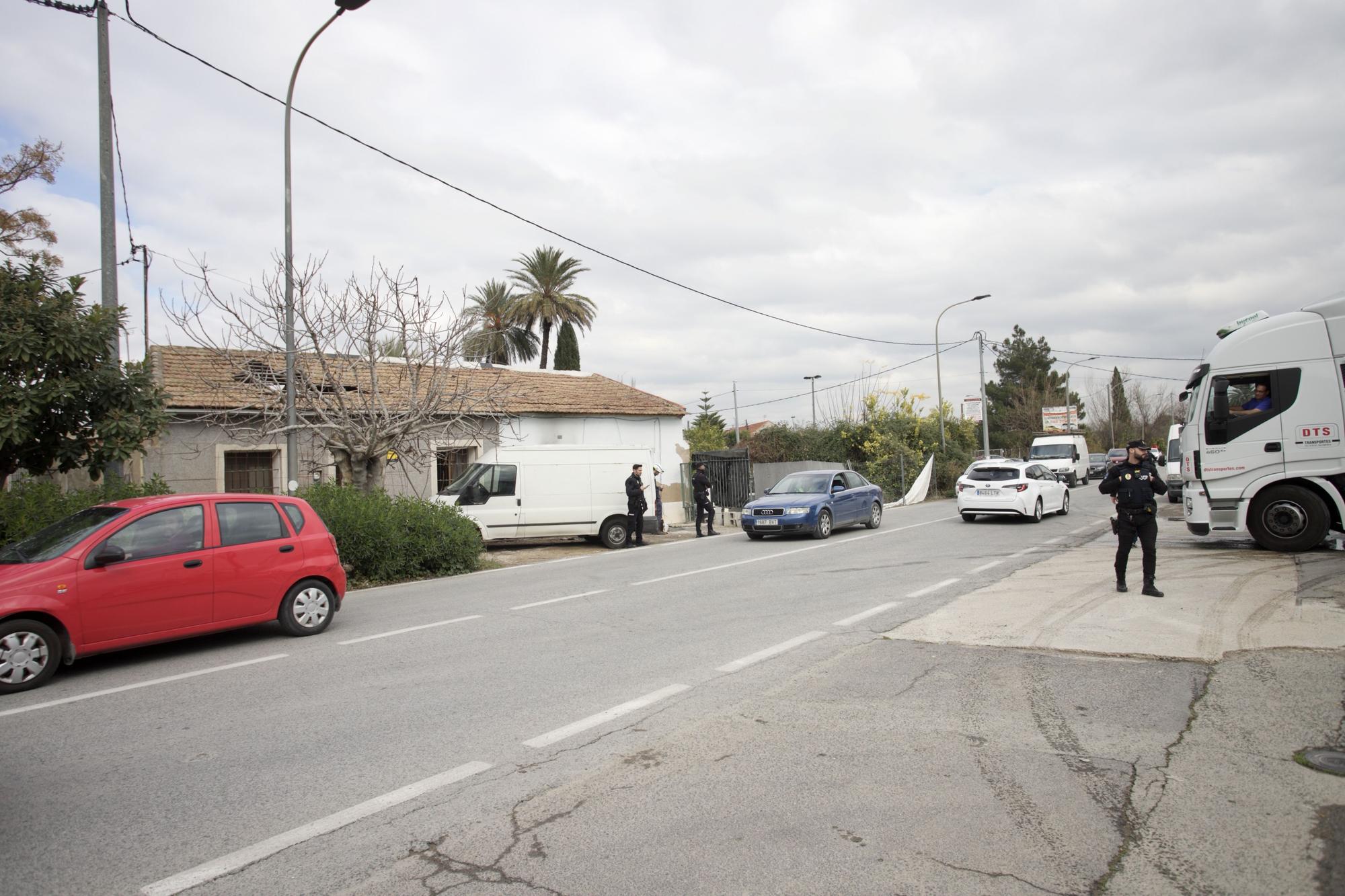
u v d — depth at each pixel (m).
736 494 25.00
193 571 7.73
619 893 3.28
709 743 4.94
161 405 10.63
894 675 6.27
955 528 18.11
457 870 3.51
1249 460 11.76
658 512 18.33
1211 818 3.76
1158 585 9.51
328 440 14.66
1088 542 14.52
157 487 11.21
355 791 4.38
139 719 5.79
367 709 5.84
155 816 4.12
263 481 16.91
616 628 8.36
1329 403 11.35
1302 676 5.79
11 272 9.68
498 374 19.22
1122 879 3.28
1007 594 9.48
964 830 3.73
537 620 8.96
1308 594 8.51
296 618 8.46
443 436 17.28
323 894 3.34
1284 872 3.29
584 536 17.67
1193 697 5.46
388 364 19.59
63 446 9.82
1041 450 39.47
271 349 14.35
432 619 9.30
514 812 4.06
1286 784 4.09
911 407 34.81
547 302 39.31
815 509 16.84
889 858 3.50
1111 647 6.81
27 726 5.70
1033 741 4.80
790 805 4.04
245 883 3.44
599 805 4.11
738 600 9.82
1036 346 69.06
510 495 16.92
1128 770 4.34
